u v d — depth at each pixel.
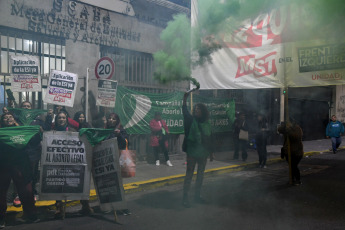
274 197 5.62
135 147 8.75
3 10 6.40
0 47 6.55
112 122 4.61
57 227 4.07
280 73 6.33
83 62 7.70
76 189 4.25
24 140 3.99
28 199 4.19
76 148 4.26
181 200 5.45
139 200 5.47
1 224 4.01
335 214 4.61
